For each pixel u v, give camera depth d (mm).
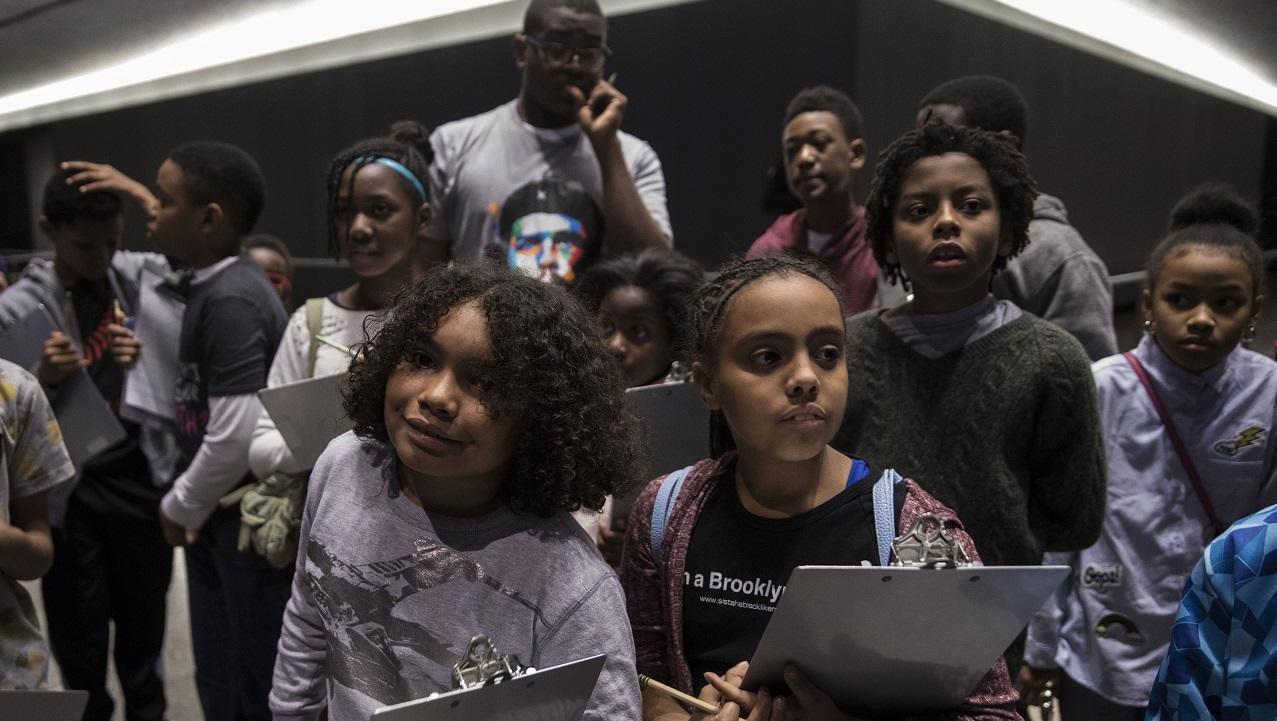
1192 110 6445
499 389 1250
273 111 7441
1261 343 3652
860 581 1085
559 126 2781
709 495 1449
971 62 5266
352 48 3881
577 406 1307
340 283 7336
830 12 4660
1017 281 2439
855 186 4660
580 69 2654
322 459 1440
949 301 1763
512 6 3131
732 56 4961
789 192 4469
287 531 2244
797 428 1312
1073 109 6258
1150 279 2244
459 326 1259
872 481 1390
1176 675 991
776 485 1385
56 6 2705
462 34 3584
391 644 1307
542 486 1301
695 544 1422
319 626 1469
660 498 1474
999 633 1170
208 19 2848
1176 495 2191
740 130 4988
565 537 1313
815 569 1065
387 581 1314
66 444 2691
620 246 2664
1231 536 978
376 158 2359
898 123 4820
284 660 1479
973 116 2559
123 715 3328
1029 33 5684
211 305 2502
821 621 1141
